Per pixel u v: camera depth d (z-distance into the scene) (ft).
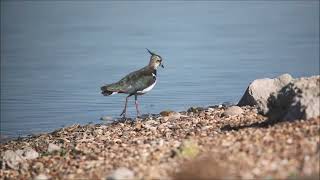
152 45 167.43
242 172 40.55
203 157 43.06
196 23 207.31
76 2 281.74
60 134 68.85
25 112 94.73
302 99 49.39
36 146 62.49
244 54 149.59
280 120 52.06
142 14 235.81
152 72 70.90
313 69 130.00
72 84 118.83
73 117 89.25
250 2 258.37
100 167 47.11
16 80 125.90
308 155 42.01
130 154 48.80
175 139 53.11
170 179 41.19
